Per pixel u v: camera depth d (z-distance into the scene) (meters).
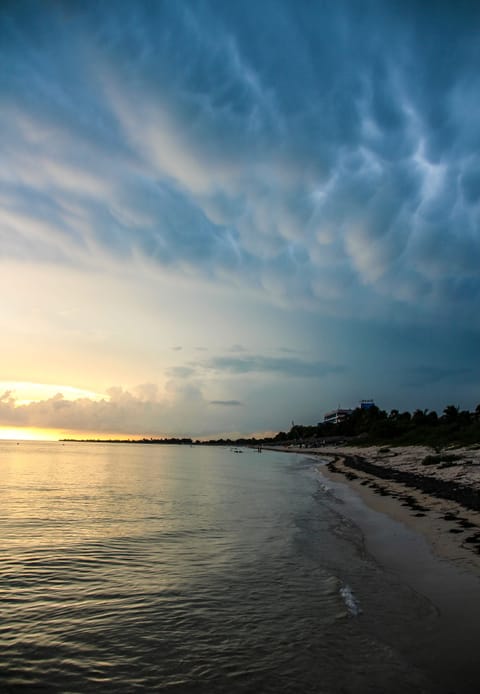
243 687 6.90
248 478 46.81
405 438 99.38
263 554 14.62
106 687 6.91
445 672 7.27
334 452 127.06
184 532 18.09
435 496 25.58
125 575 12.40
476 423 78.94
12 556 14.15
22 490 32.12
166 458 106.31
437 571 12.34
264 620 9.33
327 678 7.12
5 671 7.32
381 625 9.01
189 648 8.15
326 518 21.38
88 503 26.05
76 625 9.12
